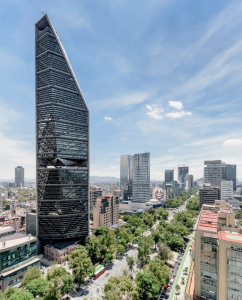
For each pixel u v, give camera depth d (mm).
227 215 96500
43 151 151750
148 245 125062
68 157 155125
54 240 150250
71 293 93250
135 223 188750
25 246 108438
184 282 102062
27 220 156750
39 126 153500
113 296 73000
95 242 126750
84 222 156875
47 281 85750
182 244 142500
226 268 62094
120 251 132375
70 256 112188
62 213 148375
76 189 154875
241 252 60438
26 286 80875
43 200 147375
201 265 68188
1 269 95000
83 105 165000
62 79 157500
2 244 101938
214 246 66625
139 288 83375
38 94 155875
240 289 59719
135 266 121438
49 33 156375
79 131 161000
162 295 91562
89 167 163000
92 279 106250
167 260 129625
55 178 148750
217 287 63812
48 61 155000
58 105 153125
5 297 73812
